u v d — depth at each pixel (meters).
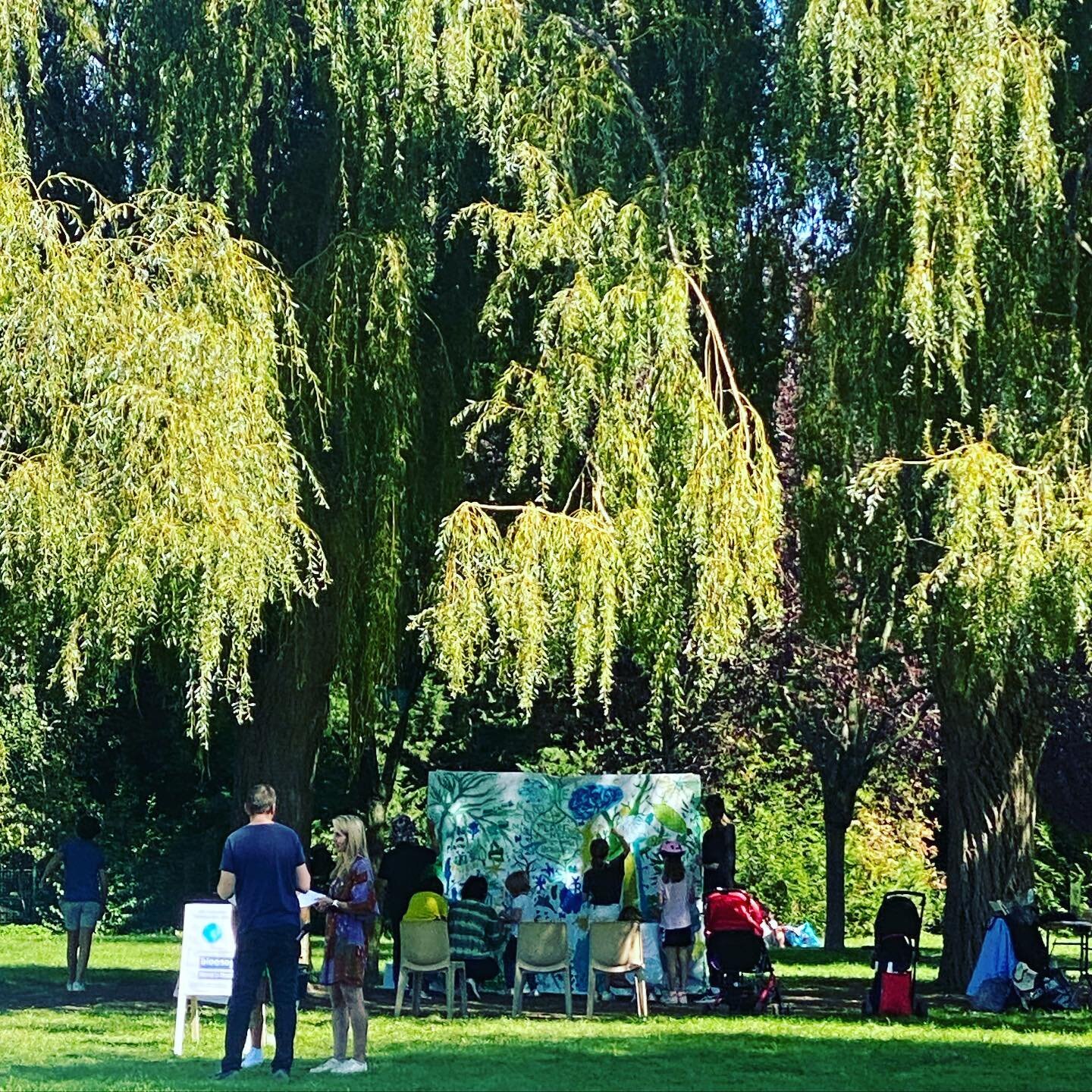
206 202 15.36
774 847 37.78
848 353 15.22
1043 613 13.66
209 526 13.07
